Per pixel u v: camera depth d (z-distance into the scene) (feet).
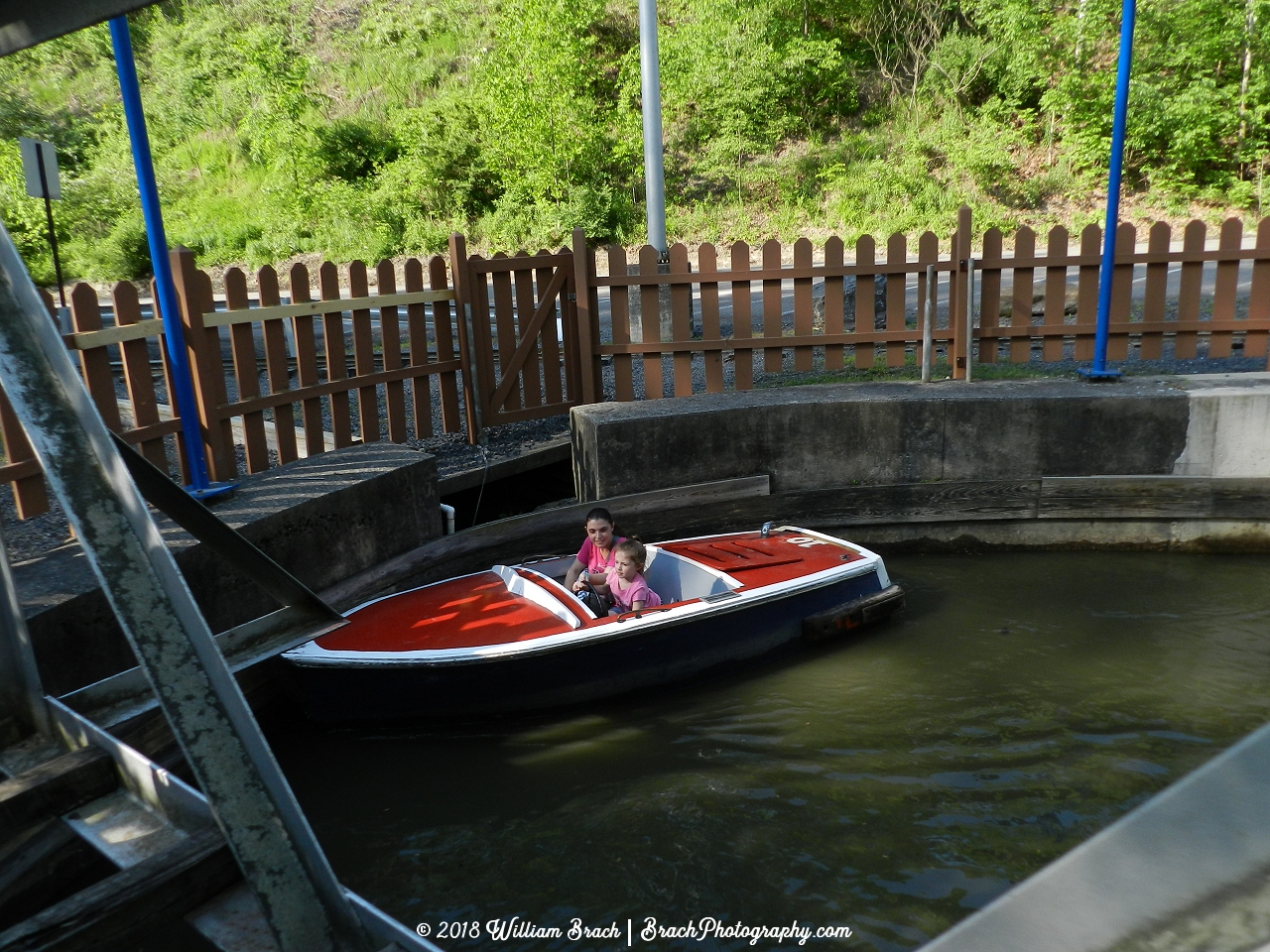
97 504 8.46
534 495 30.17
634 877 14.80
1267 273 29.63
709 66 79.10
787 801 16.39
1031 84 77.30
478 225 81.05
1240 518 26.71
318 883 9.18
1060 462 27.25
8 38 10.02
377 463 23.16
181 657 8.67
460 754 18.40
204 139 98.99
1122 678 20.02
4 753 13.05
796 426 27.55
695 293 48.73
